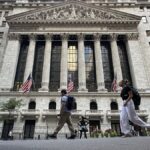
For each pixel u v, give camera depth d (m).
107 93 39.12
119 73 42.25
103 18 48.66
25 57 46.56
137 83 41.38
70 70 44.06
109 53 46.94
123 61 46.62
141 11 53.62
